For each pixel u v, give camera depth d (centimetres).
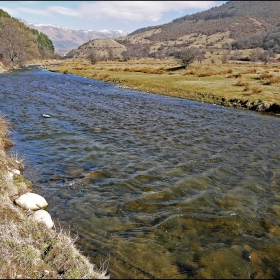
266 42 17425
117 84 4272
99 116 2073
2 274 488
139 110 2367
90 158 1227
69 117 1998
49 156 1232
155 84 3894
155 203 860
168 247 656
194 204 859
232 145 1489
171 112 2333
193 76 4744
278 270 597
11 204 720
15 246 561
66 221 745
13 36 8056
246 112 2466
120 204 848
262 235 719
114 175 1055
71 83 4238
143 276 558
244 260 622
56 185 959
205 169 1145
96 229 716
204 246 665
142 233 706
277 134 1753
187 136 1634
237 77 4325
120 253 625
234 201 888
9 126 1648
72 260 554
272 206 870
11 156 1166
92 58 8938
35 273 507
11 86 3572
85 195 896
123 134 1620
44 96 2902
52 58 15625
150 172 1091
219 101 2891
